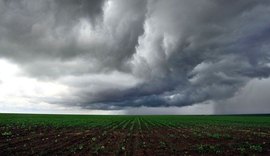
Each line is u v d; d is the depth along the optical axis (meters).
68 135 33.88
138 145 25.52
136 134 36.91
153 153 21.17
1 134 31.45
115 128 48.81
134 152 21.52
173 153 21.34
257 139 31.17
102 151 21.56
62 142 26.58
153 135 35.75
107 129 46.03
